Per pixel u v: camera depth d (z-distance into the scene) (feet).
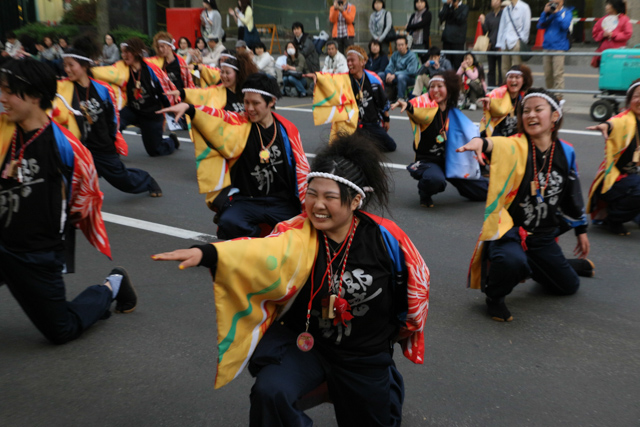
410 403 11.43
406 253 8.71
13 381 12.07
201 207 23.90
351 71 28.45
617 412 11.24
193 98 21.65
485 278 14.57
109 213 23.04
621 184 19.93
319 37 56.80
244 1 54.03
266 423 8.23
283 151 15.28
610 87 36.94
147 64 29.68
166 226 21.61
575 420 10.98
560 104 13.70
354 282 8.56
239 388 11.93
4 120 11.79
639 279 17.08
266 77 14.93
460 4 45.52
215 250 7.97
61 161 12.09
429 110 22.94
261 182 15.46
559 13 41.16
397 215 22.79
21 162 11.78
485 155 13.89
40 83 11.53
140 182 24.36
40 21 92.63
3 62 11.74
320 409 11.25
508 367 12.72
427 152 23.79
